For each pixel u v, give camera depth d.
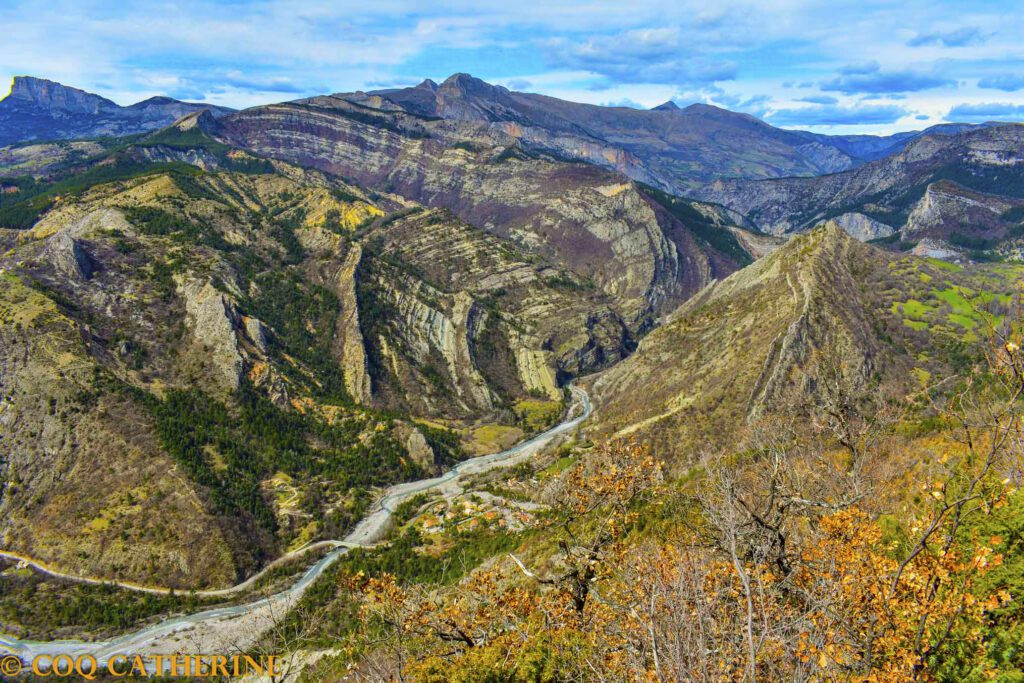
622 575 25.33
